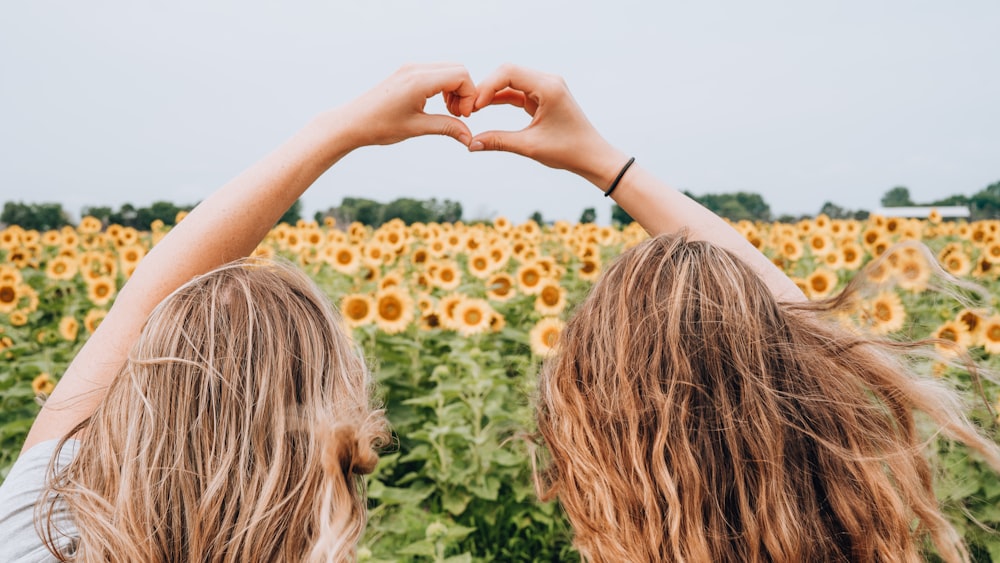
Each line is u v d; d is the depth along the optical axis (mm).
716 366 1231
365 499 1396
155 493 1164
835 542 1211
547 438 1356
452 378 4801
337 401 1253
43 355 6133
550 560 3986
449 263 7977
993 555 2912
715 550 1176
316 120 1552
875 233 10031
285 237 12008
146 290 1451
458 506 4078
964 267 8422
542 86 1558
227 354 1224
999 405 2932
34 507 1211
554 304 6863
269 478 1157
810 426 1251
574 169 1656
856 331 1479
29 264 13172
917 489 1316
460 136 1562
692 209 1692
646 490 1181
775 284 1666
